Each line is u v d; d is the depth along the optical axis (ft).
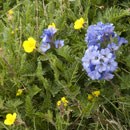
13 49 2.10
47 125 1.90
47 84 1.91
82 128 1.90
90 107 1.79
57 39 2.12
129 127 1.87
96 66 1.66
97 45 1.81
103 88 1.92
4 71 1.98
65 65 1.98
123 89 1.93
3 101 1.88
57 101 1.95
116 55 1.86
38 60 1.95
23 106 1.95
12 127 1.84
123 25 2.12
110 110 1.94
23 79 1.97
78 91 1.87
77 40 2.10
